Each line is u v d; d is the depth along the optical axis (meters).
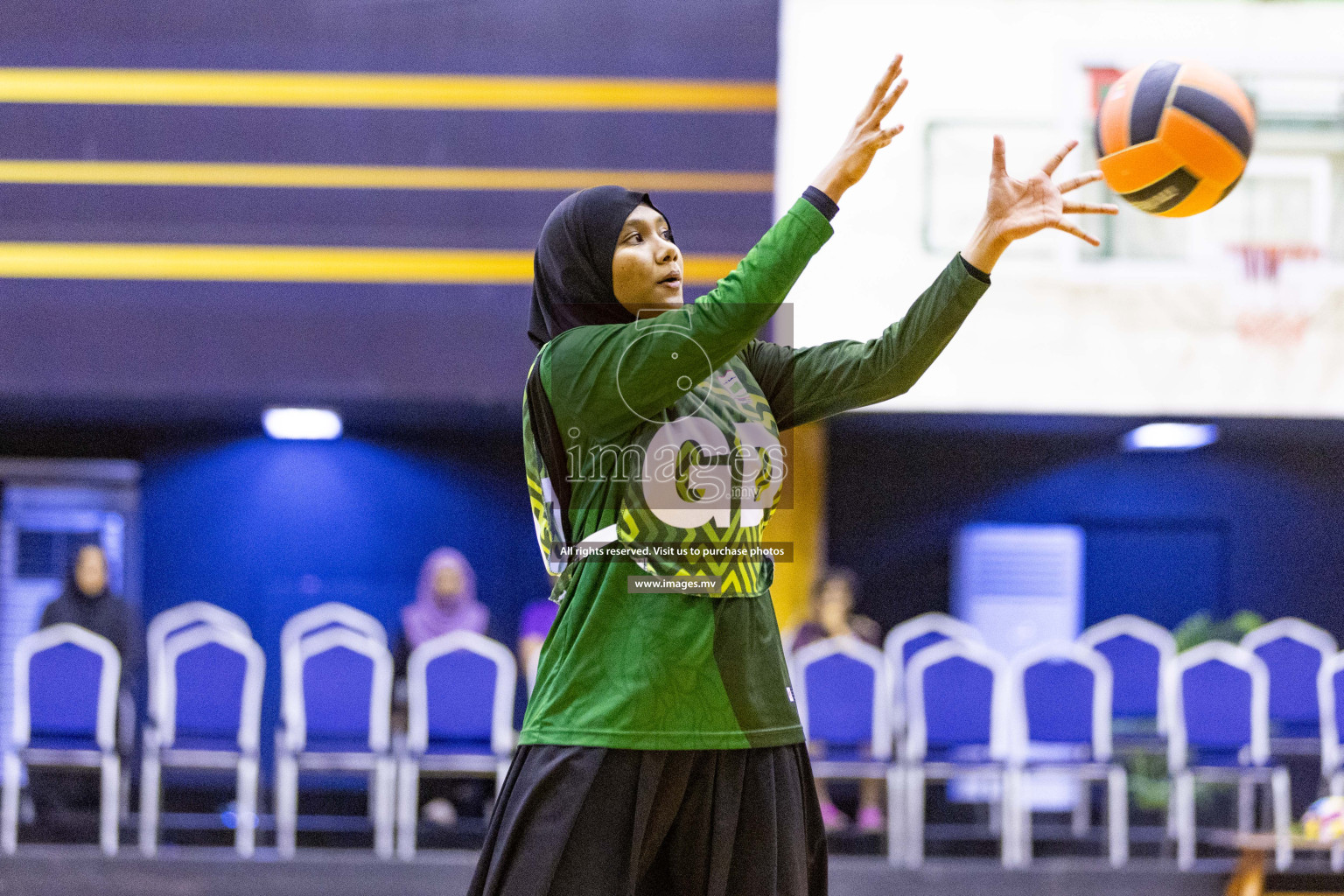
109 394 13.74
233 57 13.77
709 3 13.82
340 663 11.54
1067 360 14.39
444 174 13.73
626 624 3.37
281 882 10.45
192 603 16.44
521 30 13.77
